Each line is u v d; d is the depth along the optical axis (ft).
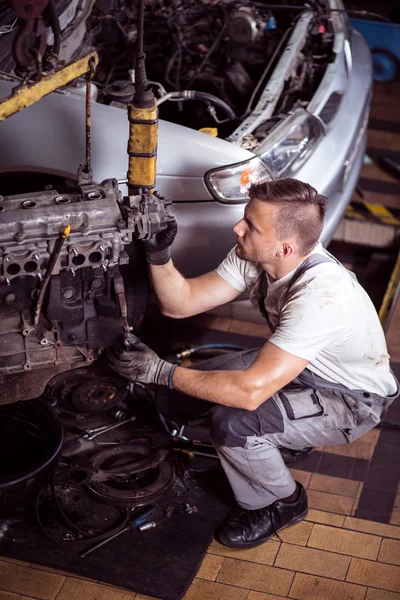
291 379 8.08
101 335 7.65
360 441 10.75
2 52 11.23
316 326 7.95
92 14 13.47
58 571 8.68
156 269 8.52
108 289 7.53
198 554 8.96
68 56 12.14
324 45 13.89
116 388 10.54
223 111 12.10
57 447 8.91
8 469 9.69
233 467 8.96
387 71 19.74
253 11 14.05
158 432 10.27
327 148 11.97
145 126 7.20
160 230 7.35
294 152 11.35
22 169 10.91
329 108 12.31
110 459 9.73
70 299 7.39
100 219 6.96
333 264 8.23
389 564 9.07
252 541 9.16
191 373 8.06
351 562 9.09
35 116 10.65
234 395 7.93
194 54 14.02
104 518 9.24
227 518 9.39
